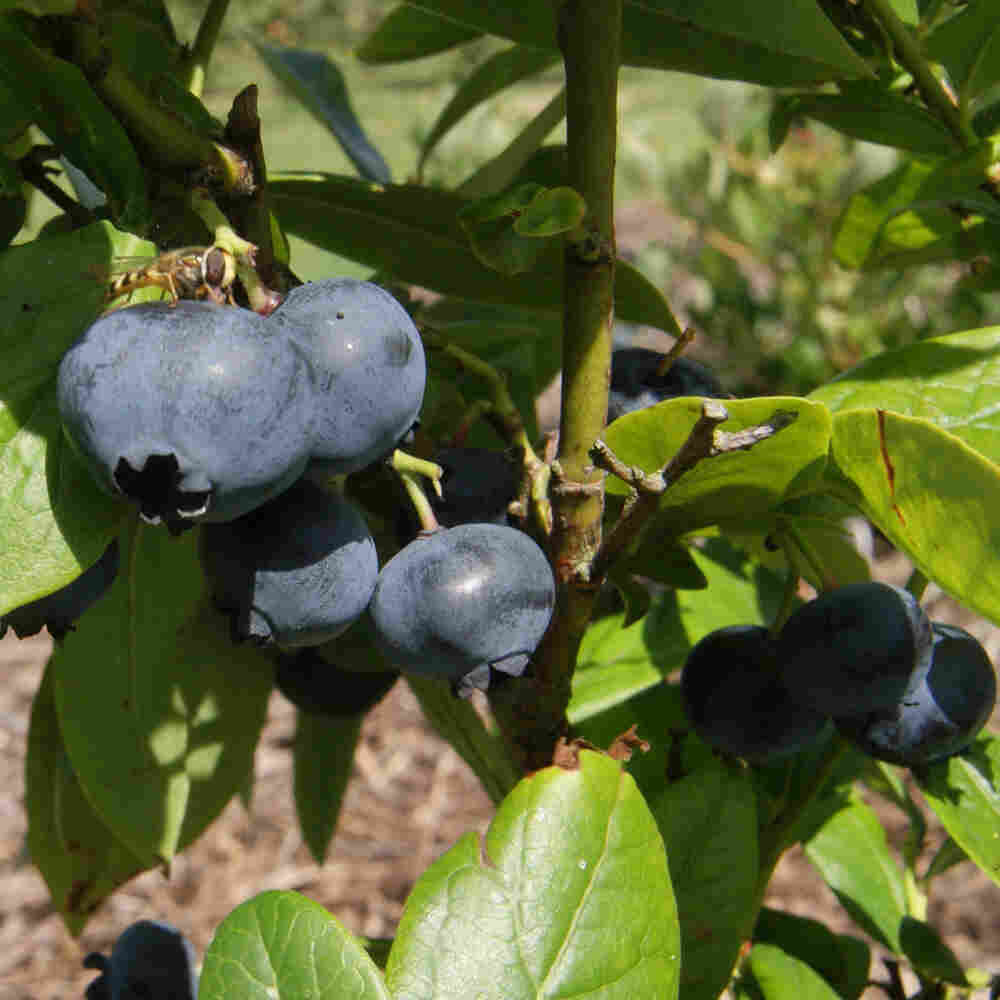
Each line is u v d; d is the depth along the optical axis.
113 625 0.21
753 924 0.21
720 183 0.70
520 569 0.16
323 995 0.15
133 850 0.21
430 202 0.20
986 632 0.65
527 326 0.23
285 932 0.15
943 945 0.22
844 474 0.16
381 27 0.25
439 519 0.18
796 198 0.70
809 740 0.19
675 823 0.19
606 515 0.18
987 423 0.17
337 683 0.21
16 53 0.15
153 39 0.20
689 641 0.22
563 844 0.16
